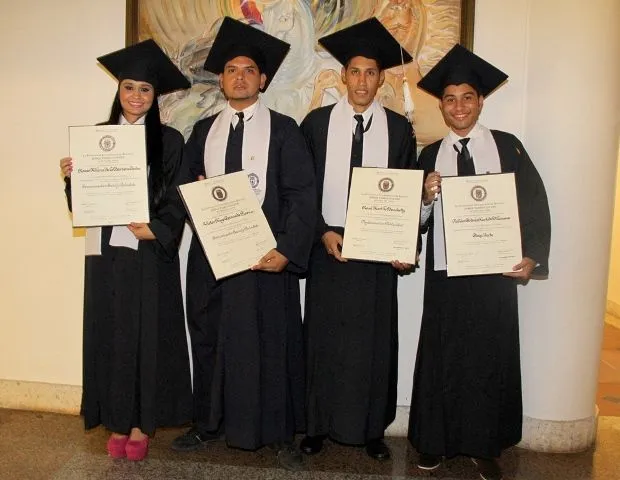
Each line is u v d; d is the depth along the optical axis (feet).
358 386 7.97
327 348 8.08
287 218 7.79
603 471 8.39
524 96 8.77
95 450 8.64
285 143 7.93
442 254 7.93
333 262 8.02
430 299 8.13
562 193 8.51
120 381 7.91
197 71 9.11
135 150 7.52
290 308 8.23
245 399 7.84
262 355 7.96
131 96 7.67
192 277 8.27
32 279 9.95
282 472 8.10
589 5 8.21
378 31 7.73
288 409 8.21
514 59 8.75
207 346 8.22
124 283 7.80
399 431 9.45
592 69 8.31
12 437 9.02
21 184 9.79
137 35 9.15
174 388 8.23
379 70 8.07
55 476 7.86
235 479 7.88
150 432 8.00
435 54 8.79
